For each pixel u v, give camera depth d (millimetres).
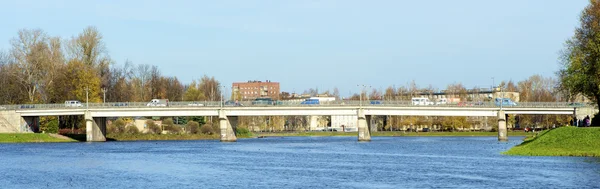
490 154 130875
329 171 101500
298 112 197750
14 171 104750
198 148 166875
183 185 85625
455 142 194375
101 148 166625
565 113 198625
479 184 82812
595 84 133000
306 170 103438
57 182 90125
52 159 127875
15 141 196375
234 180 90500
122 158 130000
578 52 137125
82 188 84062
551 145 123438
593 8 136750
